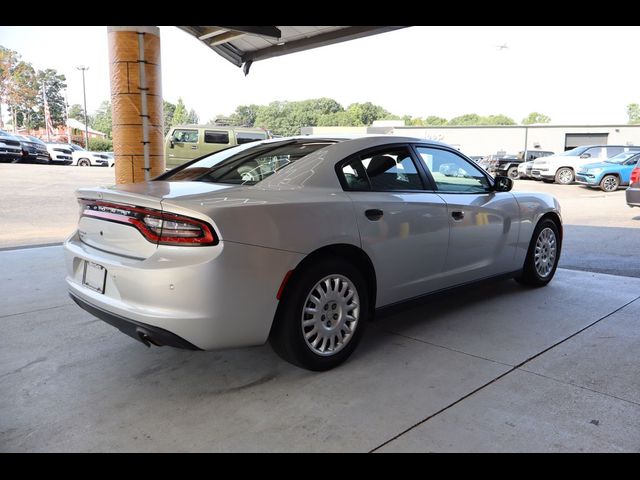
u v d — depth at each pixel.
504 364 3.28
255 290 2.77
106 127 98.06
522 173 22.33
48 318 4.18
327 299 3.12
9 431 2.54
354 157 3.45
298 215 2.92
